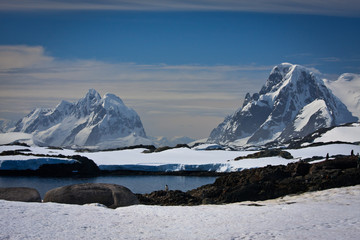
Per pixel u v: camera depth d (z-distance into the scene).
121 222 18.91
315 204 25.56
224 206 25.00
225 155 157.62
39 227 16.84
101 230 17.00
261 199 42.41
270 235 15.98
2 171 122.31
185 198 46.09
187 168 134.88
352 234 15.90
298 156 136.50
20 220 17.88
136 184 108.50
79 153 165.00
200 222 19.31
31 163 124.56
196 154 161.50
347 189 32.75
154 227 18.03
